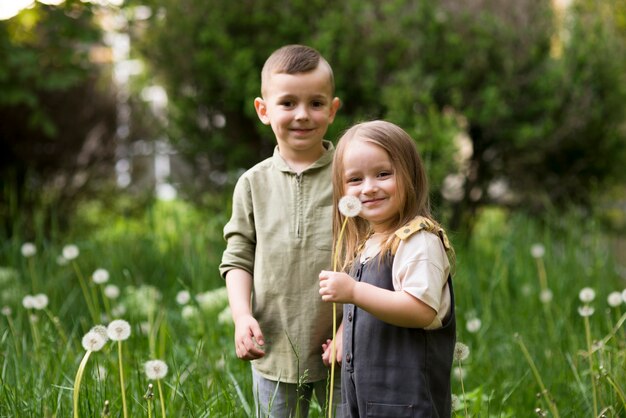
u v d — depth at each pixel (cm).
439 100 630
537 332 432
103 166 761
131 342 370
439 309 223
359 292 216
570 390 345
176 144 671
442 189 595
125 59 705
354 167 230
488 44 626
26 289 483
